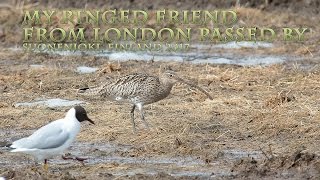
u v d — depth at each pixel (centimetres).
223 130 1539
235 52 2314
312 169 1261
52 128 1259
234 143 1461
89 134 1516
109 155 1392
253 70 2017
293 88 1847
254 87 1862
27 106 1712
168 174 1252
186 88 1834
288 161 1282
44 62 2195
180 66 2100
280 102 1694
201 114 1638
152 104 1716
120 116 1628
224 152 1406
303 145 1439
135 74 1577
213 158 1363
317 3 2700
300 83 1884
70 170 1291
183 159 1365
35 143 1240
